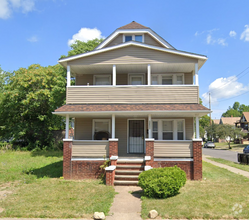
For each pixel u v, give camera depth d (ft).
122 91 42.27
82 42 88.84
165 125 47.96
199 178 37.40
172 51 41.68
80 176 38.60
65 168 38.73
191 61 41.91
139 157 40.96
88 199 26.27
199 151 37.91
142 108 39.06
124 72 49.01
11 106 87.97
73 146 39.29
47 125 94.12
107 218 21.24
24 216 21.59
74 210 22.85
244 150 109.29
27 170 46.01
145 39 52.95
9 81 96.48
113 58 42.78
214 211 22.09
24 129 87.40
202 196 26.91
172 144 38.52
